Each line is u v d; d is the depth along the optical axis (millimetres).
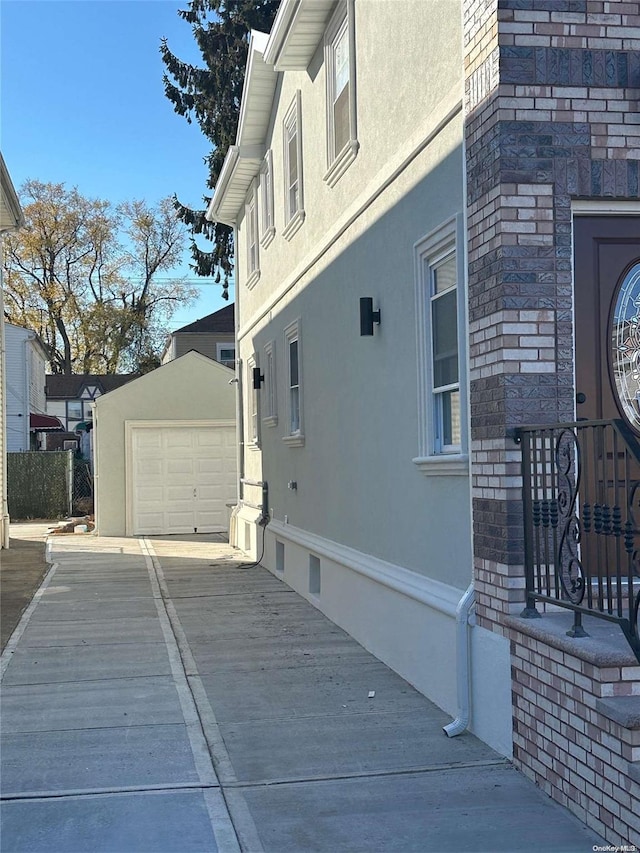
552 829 4266
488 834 4238
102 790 4875
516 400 5168
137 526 19328
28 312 45781
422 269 6699
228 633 9023
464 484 5883
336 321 9367
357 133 8547
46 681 7195
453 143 6047
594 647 4258
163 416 19453
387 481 7609
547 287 5207
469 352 5680
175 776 5078
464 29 5715
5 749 5547
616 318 5406
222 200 16547
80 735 5812
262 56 12312
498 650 5285
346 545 9070
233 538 17062
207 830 4359
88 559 15195
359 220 8430
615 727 4008
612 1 5320
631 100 5320
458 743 5535
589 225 5402
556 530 4836
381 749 5457
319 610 10219
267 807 4633
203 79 24609
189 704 6508
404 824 4383
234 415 19672
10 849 4168
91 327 46781
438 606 6164
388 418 7570
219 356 36875
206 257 26844
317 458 10383
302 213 11016
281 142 12547
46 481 24641
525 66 5223
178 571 13672
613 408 5375
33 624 9570
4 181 15102
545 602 4859
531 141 5219
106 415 19312
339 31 9289
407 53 7004
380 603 7777
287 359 12477
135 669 7570
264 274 14242
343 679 7148
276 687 6941
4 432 17406
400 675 7195
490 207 5332
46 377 46281
